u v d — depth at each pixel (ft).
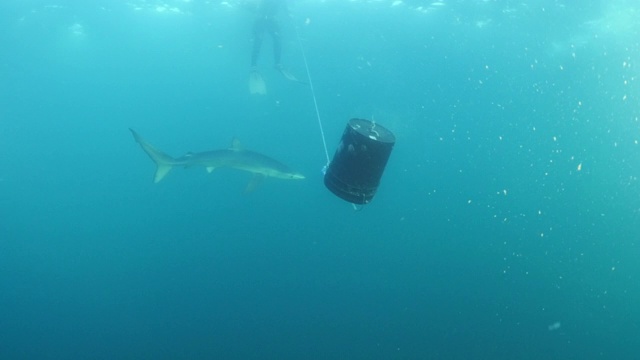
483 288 67.31
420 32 80.89
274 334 53.52
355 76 129.08
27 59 117.29
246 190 30.71
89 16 82.43
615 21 62.28
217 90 172.14
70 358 54.54
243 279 69.46
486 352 49.16
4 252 92.12
